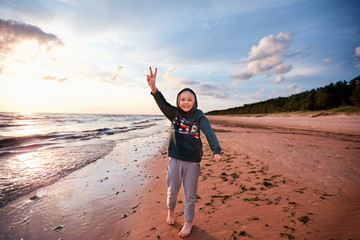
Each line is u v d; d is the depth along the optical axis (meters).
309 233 1.61
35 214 2.37
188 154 1.70
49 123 25.34
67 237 1.87
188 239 1.69
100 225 2.08
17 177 3.82
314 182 2.94
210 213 2.12
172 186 1.81
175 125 1.80
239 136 10.09
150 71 1.93
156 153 6.36
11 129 16.16
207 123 1.76
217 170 3.84
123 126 21.92
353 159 4.54
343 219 1.79
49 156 5.79
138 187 3.23
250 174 3.48
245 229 1.76
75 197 2.86
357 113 26.89
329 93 48.72
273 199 2.36
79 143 8.59
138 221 2.11
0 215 2.34
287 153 5.37
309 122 24.11
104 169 4.42
